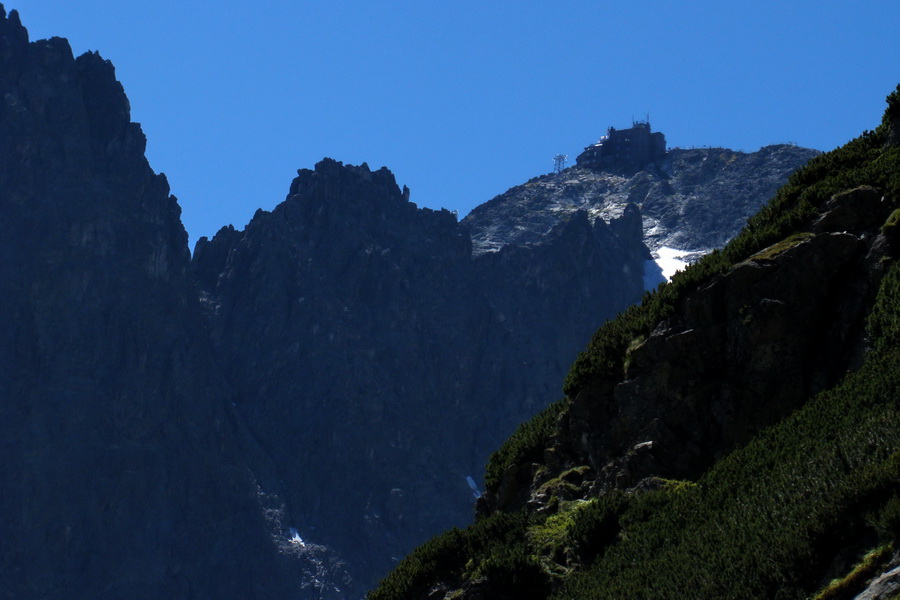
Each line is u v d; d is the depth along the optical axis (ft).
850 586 150.41
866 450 169.07
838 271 215.72
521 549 209.67
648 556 188.44
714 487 195.00
